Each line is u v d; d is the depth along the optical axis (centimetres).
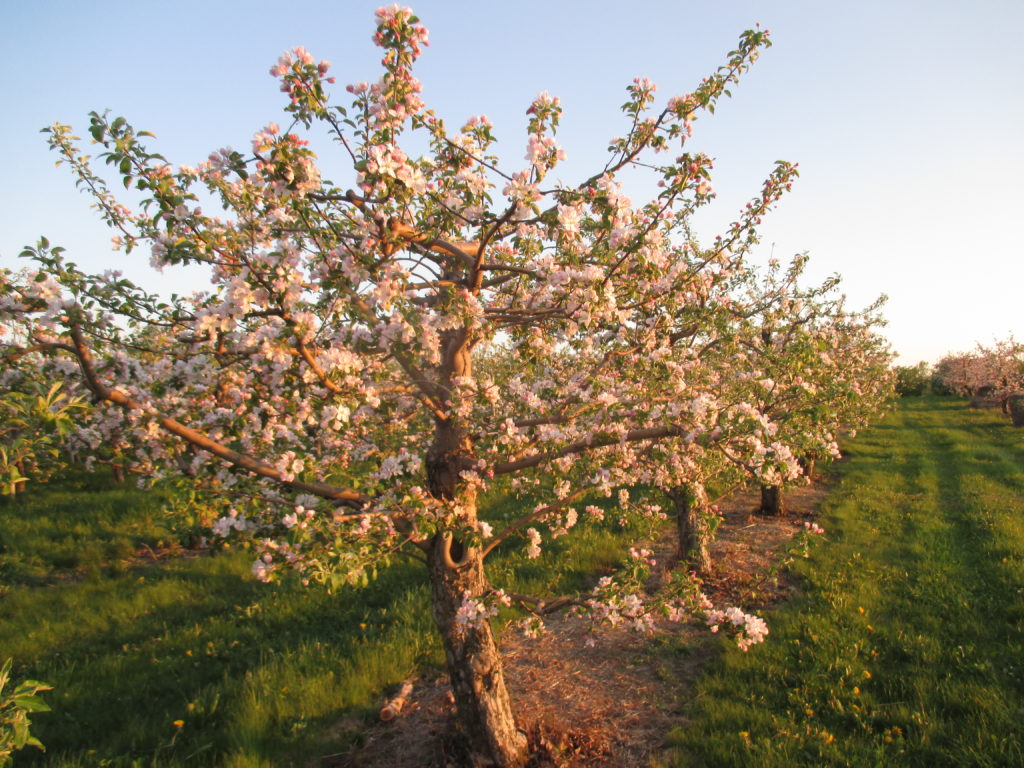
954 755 423
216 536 371
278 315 319
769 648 598
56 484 1370
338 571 320
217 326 312
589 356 566
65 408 247
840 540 969
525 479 557
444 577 432
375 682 582
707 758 447
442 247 408
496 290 520
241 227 356
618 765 454
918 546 903
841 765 424
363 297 369
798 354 480
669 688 557
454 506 408
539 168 350
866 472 1599
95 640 728
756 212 603
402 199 338
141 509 1198
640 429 435
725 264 627
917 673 533
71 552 995
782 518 1141
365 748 494
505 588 779
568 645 650
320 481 446
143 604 826
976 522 1032
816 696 513
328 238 354
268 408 391
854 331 1316
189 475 386
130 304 358
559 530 520
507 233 432
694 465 655
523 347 468
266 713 529
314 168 334
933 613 659
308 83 316
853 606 686
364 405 445
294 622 759
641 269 395
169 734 514
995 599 684
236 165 326
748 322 779
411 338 372
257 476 390
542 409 480
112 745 500
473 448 462
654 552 916
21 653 688
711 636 651
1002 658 548
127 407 335
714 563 857
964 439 2184
